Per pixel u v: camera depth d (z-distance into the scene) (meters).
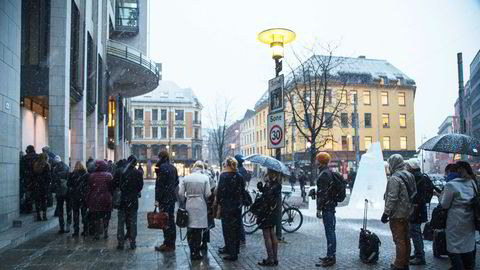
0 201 10.01
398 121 59.66
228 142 94.62
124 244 9.51
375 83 58.66
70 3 17.69
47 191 11.74
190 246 8.11
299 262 7.94
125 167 9.15
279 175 7.83
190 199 8.05
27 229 10.32
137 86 37.56
